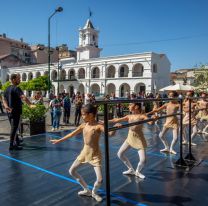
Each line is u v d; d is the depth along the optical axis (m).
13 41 66.75
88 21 51.69
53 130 11.35
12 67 58.72
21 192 4.38
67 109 13.91
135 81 39.75
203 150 7.65
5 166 5.79
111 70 43.59
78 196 4.20
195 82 28.14
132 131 5.07
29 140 8.75
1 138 9.33
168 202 4.04
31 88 35.09
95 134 3.94
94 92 45.31
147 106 14.75
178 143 8.52
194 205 3.95
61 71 49.47
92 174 5.17
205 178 5.13
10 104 7.14
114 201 4.04
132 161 6.24
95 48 51.09
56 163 6.04
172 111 7.01
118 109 15.58
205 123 12.75
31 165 5.87
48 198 4.14
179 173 5.43
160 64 40.28
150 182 4.86
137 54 39.56
